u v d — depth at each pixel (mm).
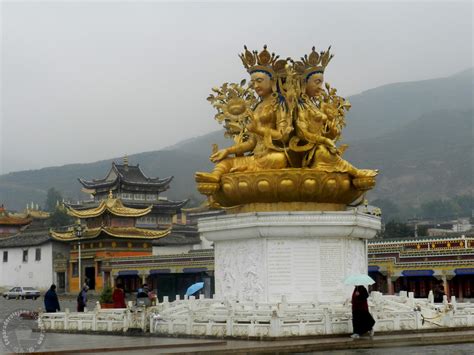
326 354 24828
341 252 32438
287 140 33000
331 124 33781
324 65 34250
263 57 33625
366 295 28188
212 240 34062
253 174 32156
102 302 56281
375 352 25250
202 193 33562
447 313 31672
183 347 25812
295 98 33062
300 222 31500
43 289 116812
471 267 68438
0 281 124500
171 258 98312
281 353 25281
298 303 30516
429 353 24859
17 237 124812
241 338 28219
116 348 25609
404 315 30609
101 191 146250
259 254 32000
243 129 34281
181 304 34719
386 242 76812
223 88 34938
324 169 32344
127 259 103500
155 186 143750
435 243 72688
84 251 112312
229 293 33219
